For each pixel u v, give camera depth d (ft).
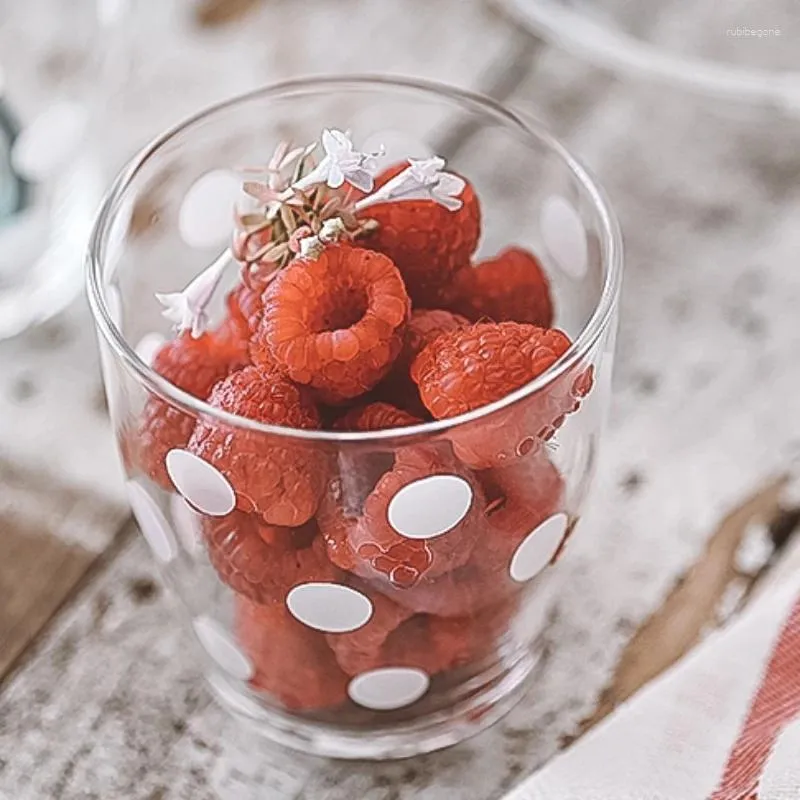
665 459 1.34
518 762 1.20
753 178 1.54
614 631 1.26
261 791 1.19
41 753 1.20
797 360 1.40
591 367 1.09
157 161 1.20
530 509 1.11
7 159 1.46
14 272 1.45
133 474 1.16
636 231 1.50
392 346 1.08
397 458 1.05
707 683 1.17
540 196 1.28
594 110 1.59
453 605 1.12
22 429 1.37
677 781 1.13
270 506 1.06
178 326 1.18
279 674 1.17
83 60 1.49
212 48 1.65
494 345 1.07
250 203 1.17
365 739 1.21
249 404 1.07
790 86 1.49
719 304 1.44
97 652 1.25
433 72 1.61
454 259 1.15
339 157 1.08
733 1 1.58
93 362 1.41
